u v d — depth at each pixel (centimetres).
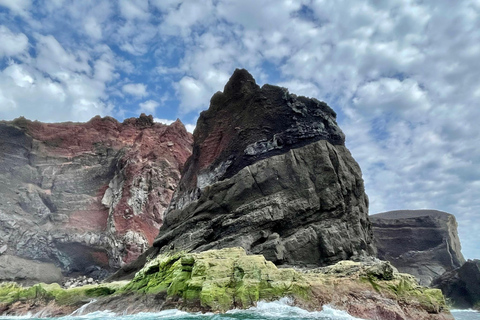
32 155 7600
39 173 7506
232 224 3231
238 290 2173
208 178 4378
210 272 2322
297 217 3234
